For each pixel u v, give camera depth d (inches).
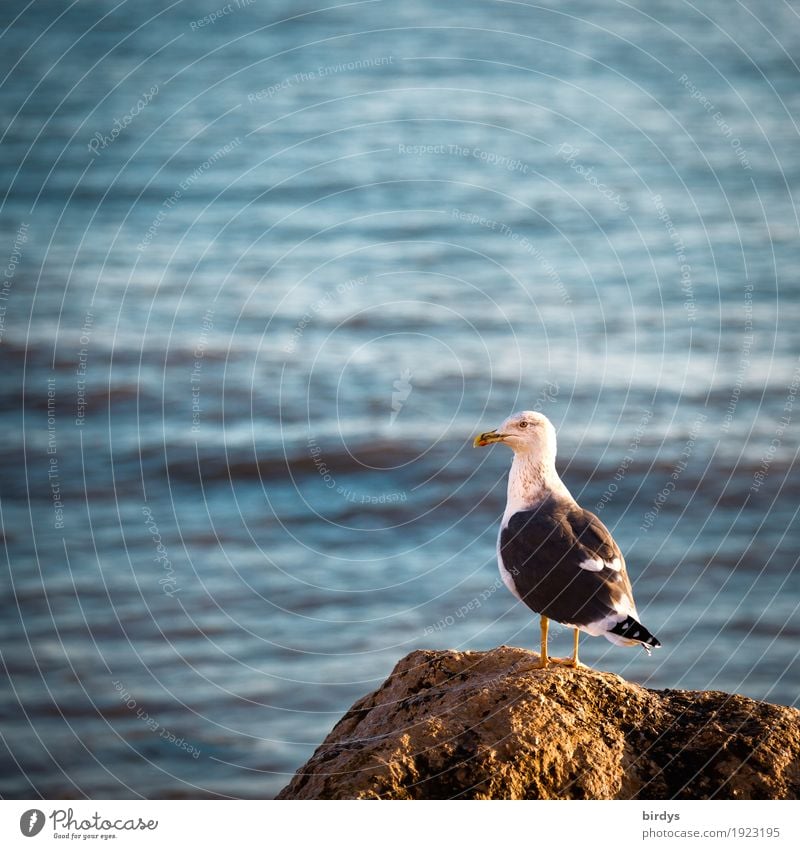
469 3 2541.8
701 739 356.2
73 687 700.7
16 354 1173.7
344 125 1865.2
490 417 1093.1
